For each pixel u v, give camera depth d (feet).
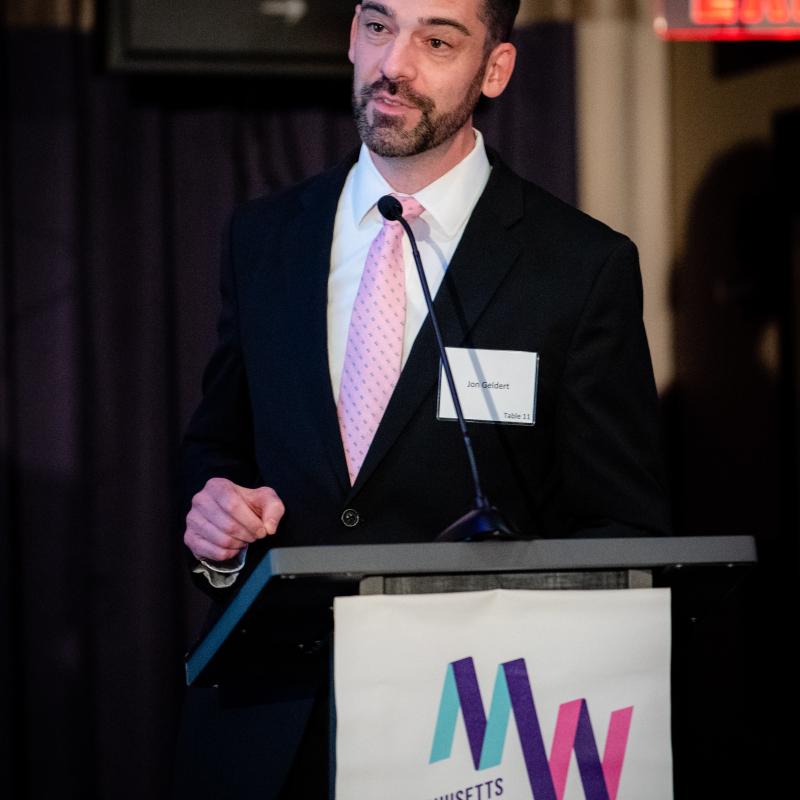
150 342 31.78
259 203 17.58
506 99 32.71
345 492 14.96
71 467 31.53
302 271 16.31
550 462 15.72
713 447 33.01
